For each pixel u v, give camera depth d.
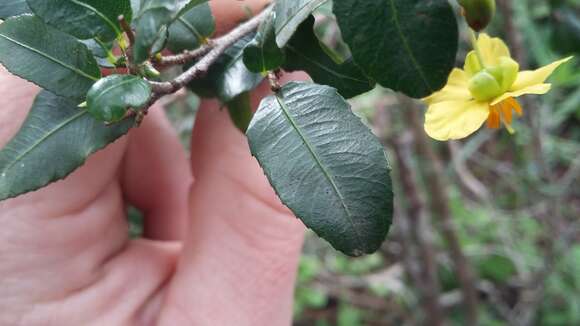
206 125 0.18
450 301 0.43
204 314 0.19
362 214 0.12
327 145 0.12
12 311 0.18
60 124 0.13
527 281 0.42
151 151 0.23
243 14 0.16
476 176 0.52
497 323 0.45
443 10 0.10
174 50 0.15
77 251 0.18
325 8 0.18
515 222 0.46
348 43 0.11
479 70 0.15
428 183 0.36
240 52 0.15
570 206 0.47
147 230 0.25
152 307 0.21
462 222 0.45
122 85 0.11
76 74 0.12
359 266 0.46
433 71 0.11
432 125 0.14
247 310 0.19
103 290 0.19
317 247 0.46
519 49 0.24
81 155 0.13
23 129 0.13
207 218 0.19
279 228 0.19
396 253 0.47
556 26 0.21
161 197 0.24
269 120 0.12
